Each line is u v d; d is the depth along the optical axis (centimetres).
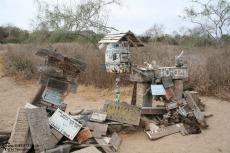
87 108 976
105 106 722
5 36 3450
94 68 1268
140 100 788
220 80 1070
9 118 877
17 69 1491
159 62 1187
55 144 609
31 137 594
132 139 700
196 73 1085
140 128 744
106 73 1239
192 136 713
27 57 1491
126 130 733
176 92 798
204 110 888
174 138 702
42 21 1884
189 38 2275
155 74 771
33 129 595
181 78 795
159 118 768
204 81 1065
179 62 807
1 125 803
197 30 2322
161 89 758
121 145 668
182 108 759
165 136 711
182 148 656
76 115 766
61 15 1841
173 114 754
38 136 593
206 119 818
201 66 1135
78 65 692
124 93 1127
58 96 694
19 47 1842
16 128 599
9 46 2030
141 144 675
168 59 1210
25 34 2269
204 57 1305
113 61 752
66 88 696
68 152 597
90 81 1264
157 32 1909
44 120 616
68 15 1817
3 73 1492
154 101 970
